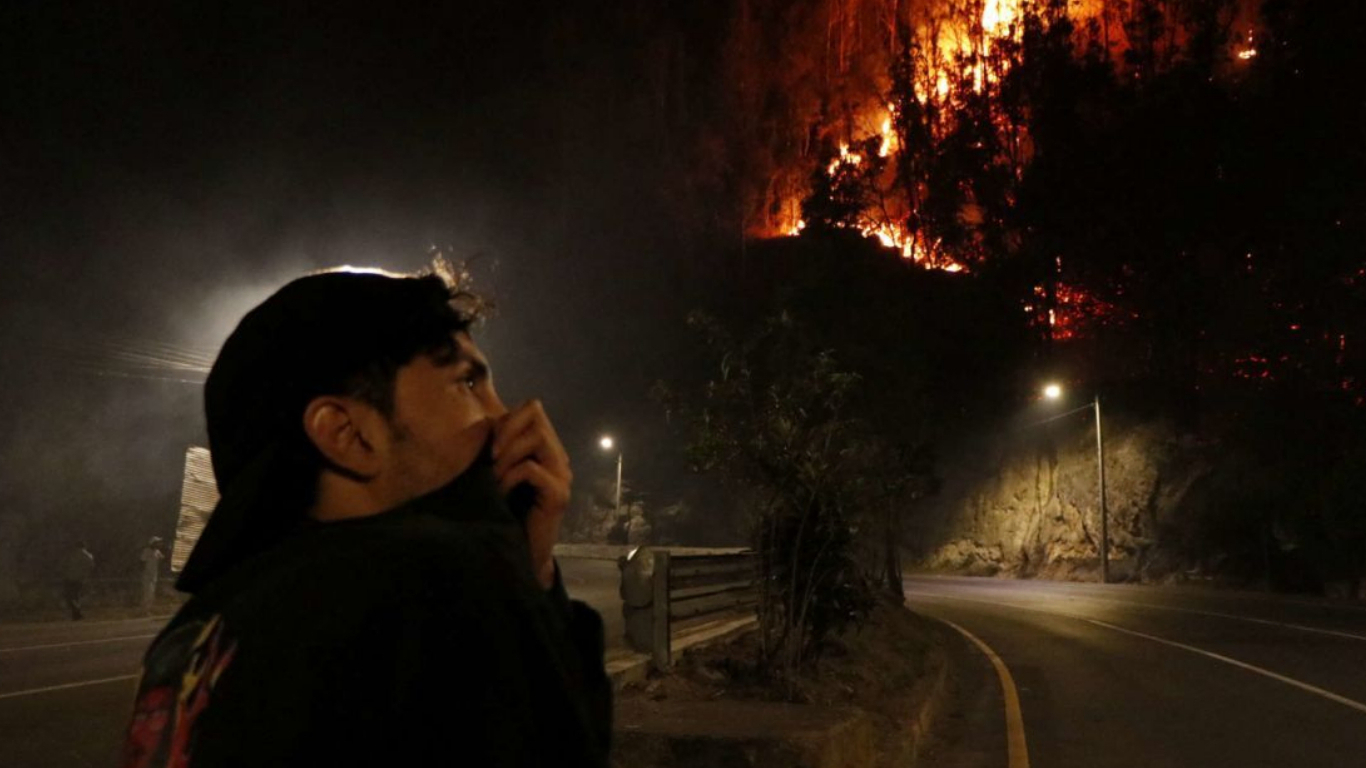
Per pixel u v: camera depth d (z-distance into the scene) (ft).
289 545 3.61
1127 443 139.13
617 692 26.45
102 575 75.46
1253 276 123.54
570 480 4.29
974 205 145.79
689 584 33.12
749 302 164.76
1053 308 142.72
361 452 3.86
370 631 3.20
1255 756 30.50
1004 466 159.84
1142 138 128.98
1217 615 82.43
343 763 3.10
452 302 4.33
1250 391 123.95
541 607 3.62
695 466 32.50
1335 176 112.57
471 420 4.00
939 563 164.96
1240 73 132.46
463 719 3.18
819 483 31.19
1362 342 110.52
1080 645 62.08
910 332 108.06
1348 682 45.42
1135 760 29.91
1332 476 106.52
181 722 3.35
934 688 39.40
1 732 28.81
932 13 181.06
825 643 35.81
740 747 21.07
